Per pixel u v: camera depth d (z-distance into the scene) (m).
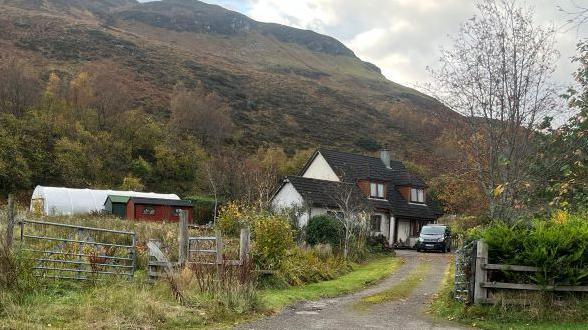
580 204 13.06
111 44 114.94
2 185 49.09
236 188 47.19
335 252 25.86
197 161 62.72
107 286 13.42
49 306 10.78
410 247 43.22
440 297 15.05
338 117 102.69
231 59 162.38
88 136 59.69
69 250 15.49
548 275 12.04
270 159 59.44
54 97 67.12
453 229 36.22
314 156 46.28
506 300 12.05
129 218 39.91
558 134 13.38
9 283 11.39
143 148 65.56
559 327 10.96
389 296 16.02
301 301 14.94
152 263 15.45
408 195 47.16
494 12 17.89
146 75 100.44
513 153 14.83
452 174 17.89
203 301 12.33
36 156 53.12
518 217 14.22
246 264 14.21
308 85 131.75
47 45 103.69
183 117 74.62
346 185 40.19
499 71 15.25
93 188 53.62
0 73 63.00
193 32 197.75
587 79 12.70
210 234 24.20
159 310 11.12
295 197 39.41
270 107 100.50
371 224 37.47
